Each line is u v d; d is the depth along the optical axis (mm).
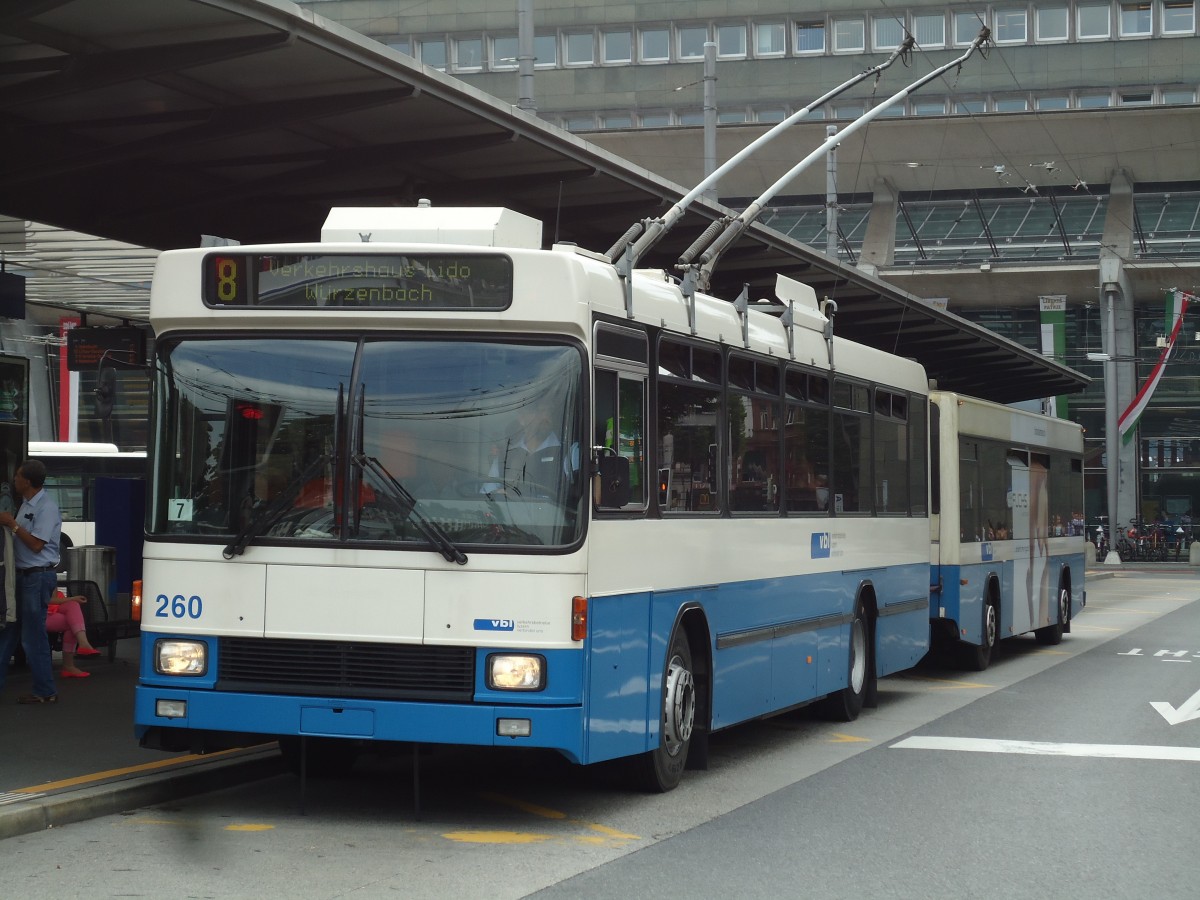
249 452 8398
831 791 9930
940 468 18000
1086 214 61438
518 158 14688
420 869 7297
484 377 8266
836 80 62438
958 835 8492
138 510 16250
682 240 18688
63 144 13656
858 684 13875
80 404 33750
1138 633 26031
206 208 15656
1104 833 8625
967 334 28359
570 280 8242
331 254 8383
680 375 9758
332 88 12391
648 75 64500
